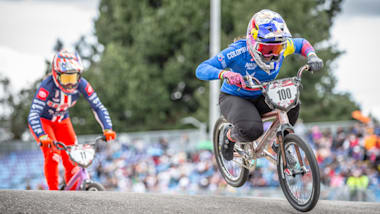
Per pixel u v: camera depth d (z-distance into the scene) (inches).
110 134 427.8
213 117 1117.7
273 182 944.3
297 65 2203.5
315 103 2309.3
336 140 1002.1
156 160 1264.8
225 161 389.4
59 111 436.1
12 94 2970.0
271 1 2314.2
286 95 297.3
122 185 1183.6
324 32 2292.1
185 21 2645.2
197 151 1256.2
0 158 2110.0
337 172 877.2
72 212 250.7
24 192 286.0
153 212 263.7
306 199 294.4
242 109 318.0
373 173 831.1
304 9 2320.4
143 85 2630.4
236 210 286.7
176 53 2664.9
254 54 306.7
